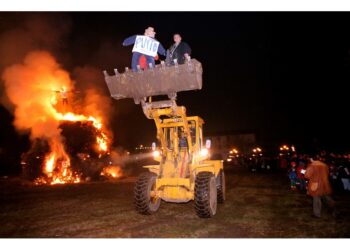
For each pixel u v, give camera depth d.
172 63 6.97
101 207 8.88
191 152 7.56
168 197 7.31
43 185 15.98
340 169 11.70
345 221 6.76
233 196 10.71
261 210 8.07
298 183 12.32
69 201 10.12
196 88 6.35
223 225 6.51
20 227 6.68
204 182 6.92
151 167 7.98
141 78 6.61
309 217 7.17
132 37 6.85
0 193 12.48
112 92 6.96
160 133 7.70
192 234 5.89
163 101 6.97
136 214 7.77
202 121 8.29
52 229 6.46
